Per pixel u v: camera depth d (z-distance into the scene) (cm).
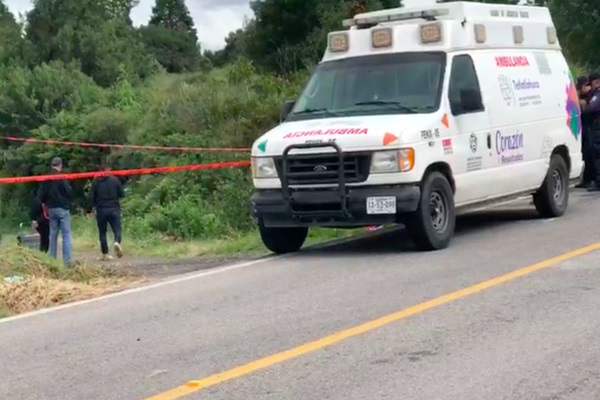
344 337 1742
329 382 1481
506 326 1761
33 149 8625
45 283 2438
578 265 2308
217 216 4741
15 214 8450
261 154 2669
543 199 3198
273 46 11906
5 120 9831
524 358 1558
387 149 2523
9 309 2252
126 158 7194
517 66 3092
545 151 3159
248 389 1468
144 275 2745
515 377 1465
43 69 10225
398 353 1622
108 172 4003
